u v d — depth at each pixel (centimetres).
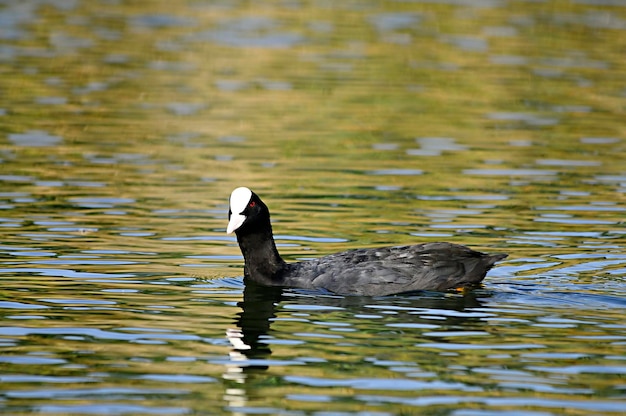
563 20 3881
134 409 1008
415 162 2188
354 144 2336
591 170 2119
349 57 3250
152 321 1277
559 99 2786
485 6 4141
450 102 2745
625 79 3006
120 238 1648
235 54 3262
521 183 2017
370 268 1436
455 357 1152
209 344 1197
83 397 1037
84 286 1416
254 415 991
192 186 1975
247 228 1468
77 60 3125
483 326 1262
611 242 1631
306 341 1210
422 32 3634
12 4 4025
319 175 2073
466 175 2080
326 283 1438
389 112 2634
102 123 2467
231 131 2428
